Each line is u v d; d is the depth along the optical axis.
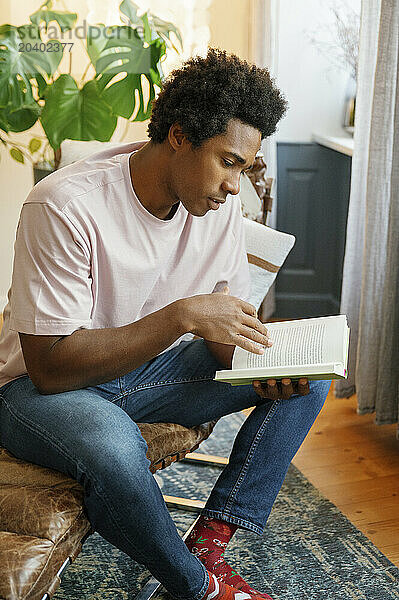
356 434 2.53
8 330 1.56
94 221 1.47
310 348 1.48
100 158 1.59
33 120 3.12
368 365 2.46
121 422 1.39
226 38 3.47
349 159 3.34
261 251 2.04
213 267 1.74
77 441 1.34
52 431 1.38
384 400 2.41
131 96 3.07
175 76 1.48
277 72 3.45
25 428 1.42
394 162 2.24
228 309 1.46
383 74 2.28
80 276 1.44
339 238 3.54
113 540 1.37
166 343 1.43
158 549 1.36
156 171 1.50
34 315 1.40
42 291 1.41
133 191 1.53
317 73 3.47
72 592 1.69
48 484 1.37
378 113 2.32
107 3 3.37
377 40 2.40
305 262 3.65
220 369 1.70
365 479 2.24
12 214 3.61
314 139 3.51
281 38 3.42
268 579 1.75
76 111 3.07
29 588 1.19
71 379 1.42
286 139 3.53
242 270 1.81
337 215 3.56
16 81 3.09
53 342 1.41
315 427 2.58
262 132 1.45
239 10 3.43
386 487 2.20
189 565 1.41
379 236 2.39
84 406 1.41
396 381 2.40
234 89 1.39
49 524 1.28
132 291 1.57
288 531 1.95
